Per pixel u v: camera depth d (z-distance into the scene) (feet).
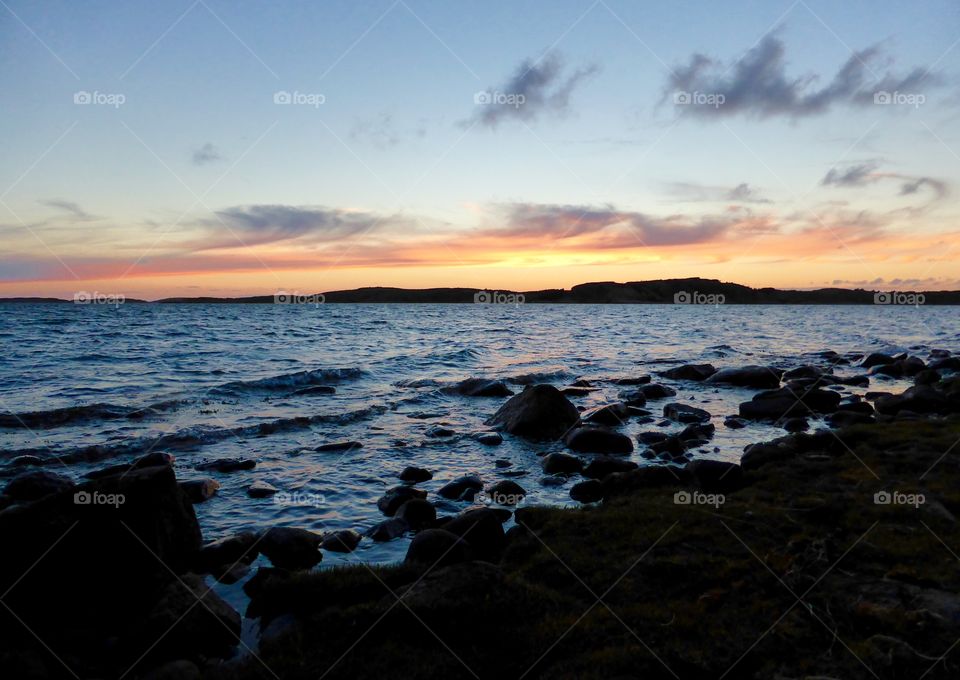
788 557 29.30
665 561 29.22
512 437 62.75
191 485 43.09
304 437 61.52
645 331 233.96
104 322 230.68
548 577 28.32
